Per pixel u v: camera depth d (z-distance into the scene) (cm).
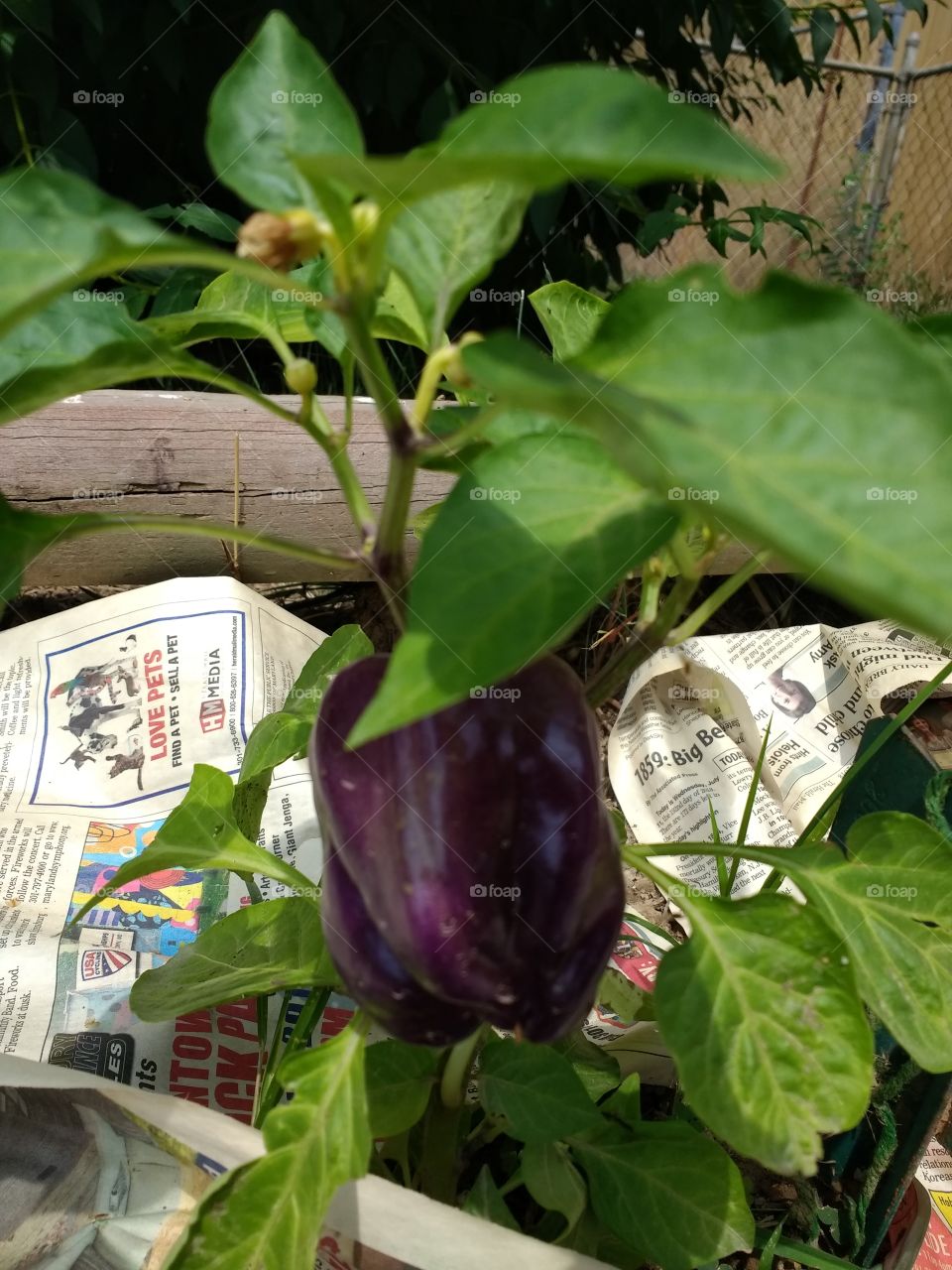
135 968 43
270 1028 41
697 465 13
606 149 12
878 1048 44
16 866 47
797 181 200
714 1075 24
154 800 51
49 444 66
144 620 57
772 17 112
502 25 104
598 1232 36
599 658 76
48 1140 34
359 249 18
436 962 21
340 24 90
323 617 84
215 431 68
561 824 22
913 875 27
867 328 14
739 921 26
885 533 12
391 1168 38
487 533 18
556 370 14
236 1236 24
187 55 93
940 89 203
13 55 82
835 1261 37
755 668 58
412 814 21
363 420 71
